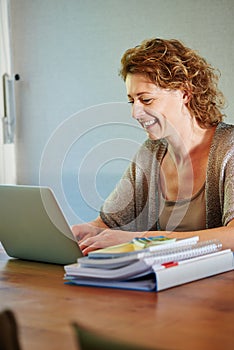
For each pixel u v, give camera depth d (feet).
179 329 4.38
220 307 4.91
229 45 11.71
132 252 5.58
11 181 14.21
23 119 14.07
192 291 5.41
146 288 5.45
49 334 4.34
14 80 14.03
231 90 11.74
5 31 13.99
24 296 5.43
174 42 7.86
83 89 13.33
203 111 7.82
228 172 7.47
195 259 5.85
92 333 2.68
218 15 11.77
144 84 7.57
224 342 4.08
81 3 13.17
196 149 7.84
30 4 13.74
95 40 13.09
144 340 4.15
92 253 5.78
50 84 13.70
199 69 7.80
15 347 2.78
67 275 5.89
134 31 12.63
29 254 6.97
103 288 5.62
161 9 12.31
